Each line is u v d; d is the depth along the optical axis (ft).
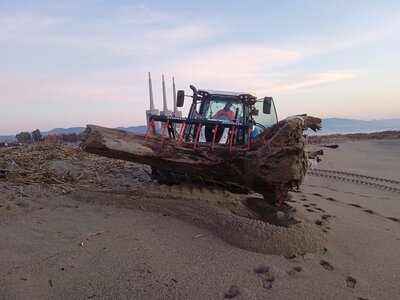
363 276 12.55
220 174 17.61
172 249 12.98
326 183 33.47
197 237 14.25
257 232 14.08
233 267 12.14
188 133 22.99
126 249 12.53
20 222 13.88
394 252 14.93
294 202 22.29
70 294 9.79
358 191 30.25
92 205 16.93
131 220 15.29
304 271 12.32
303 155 16.24
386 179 37.93
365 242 15.81
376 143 105.60
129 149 17.17
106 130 17.54
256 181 16.78
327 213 20.38
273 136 16.52
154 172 19.98
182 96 29.35
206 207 16.44
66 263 11.19
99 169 26.27
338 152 70.03
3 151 30.96
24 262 10.91
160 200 17.24
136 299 9.86
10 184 18.90
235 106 28.71
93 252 12.09
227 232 14.34
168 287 10.54
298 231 14.62
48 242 12.38
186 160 17.40
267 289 11.05
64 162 28.07
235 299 10.34
